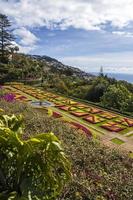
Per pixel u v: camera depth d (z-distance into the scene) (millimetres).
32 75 82750
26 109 19203
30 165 4633
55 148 4488
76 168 9352
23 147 4488
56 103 47219
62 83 66625
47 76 85250
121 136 29328
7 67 82375
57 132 13484
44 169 4664
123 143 26828
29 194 4453
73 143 12172
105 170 9914
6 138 4656
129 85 61500
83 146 11820
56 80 75438
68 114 38844
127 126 33938
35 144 4492
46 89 66250
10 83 72125
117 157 11641
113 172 9781
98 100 56250
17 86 67062
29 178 4602
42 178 4684
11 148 4699
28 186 4520
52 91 63062
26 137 11195
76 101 51281
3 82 72688
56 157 4629
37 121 14828
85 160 10141
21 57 101750
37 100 49500
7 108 18016
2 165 4770
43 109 39875
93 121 34875
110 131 31094
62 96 56375
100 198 7789
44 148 4543
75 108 43531
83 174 8953
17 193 4445
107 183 8695
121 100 48000
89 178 8805
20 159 4523
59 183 4891
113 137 28672
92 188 8094
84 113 39719
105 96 49344
